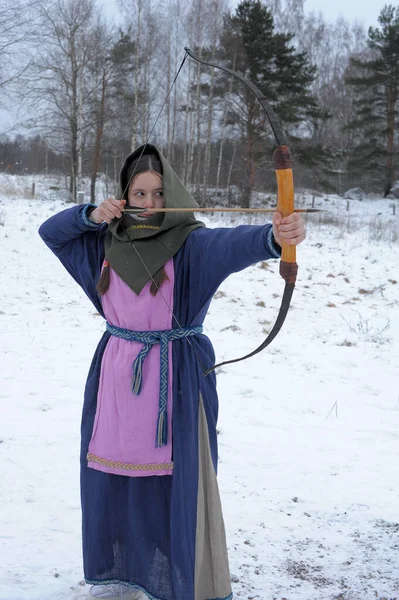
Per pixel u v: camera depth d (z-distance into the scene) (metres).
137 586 2.60
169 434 2.46
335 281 11.45
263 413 5.34
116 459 2.51
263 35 28.67
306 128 44.84
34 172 47.97
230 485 3.95
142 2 30.31
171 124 37.34
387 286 11.20
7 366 6.31
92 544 2.60
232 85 29.34
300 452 4.54
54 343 7.29
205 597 2.57
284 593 2.83
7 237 13.91
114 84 31.16
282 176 2.08
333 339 7.86
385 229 20.52
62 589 2.79
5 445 4.39
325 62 51.31
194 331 2.58
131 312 2.51
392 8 39.22
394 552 3.20
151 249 2.49
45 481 3.86
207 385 2.58
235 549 3.19
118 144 35.50
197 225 2.56
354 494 3.88
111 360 2.56
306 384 6.16
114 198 2.54
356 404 5.66
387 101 40.03
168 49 31.42
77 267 2.75
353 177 42.06
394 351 7.44
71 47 29.66
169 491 2.49
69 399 5.45
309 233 18.38
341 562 3.10
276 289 10.63
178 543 2.42
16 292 9.94
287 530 3.41
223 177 39.59
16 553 3.06
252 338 7.84
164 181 2.47
